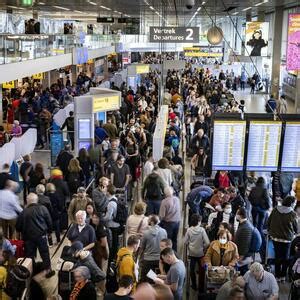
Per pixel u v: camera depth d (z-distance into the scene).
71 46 24.80
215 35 15.38
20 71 17.16
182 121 20.80
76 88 25.20
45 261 7.68
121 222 8.51
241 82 38.69
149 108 19.33
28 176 11.38
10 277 6.27
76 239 7.32
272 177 10.55
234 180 10.42
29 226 7.88
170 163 11.59
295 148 8.06
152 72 32.00
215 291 6.89
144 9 35.56
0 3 26.17
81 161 11.67
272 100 18.92
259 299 6.16
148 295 3.03
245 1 26.88
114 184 10.56
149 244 7.18
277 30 31.50
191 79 32.12
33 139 13.91
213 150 8.20
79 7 34.34
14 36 16.83
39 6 32.84
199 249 7.54
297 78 26.47
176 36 19.28
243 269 7.45
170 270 6.13
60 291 6.42
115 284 7.05
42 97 21.11
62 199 9.73
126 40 37.53
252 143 8.10
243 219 7.47
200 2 27.22
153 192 9.46
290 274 7.79
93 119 14.28
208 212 8.87
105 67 39.06
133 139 12.88
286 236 7.98
